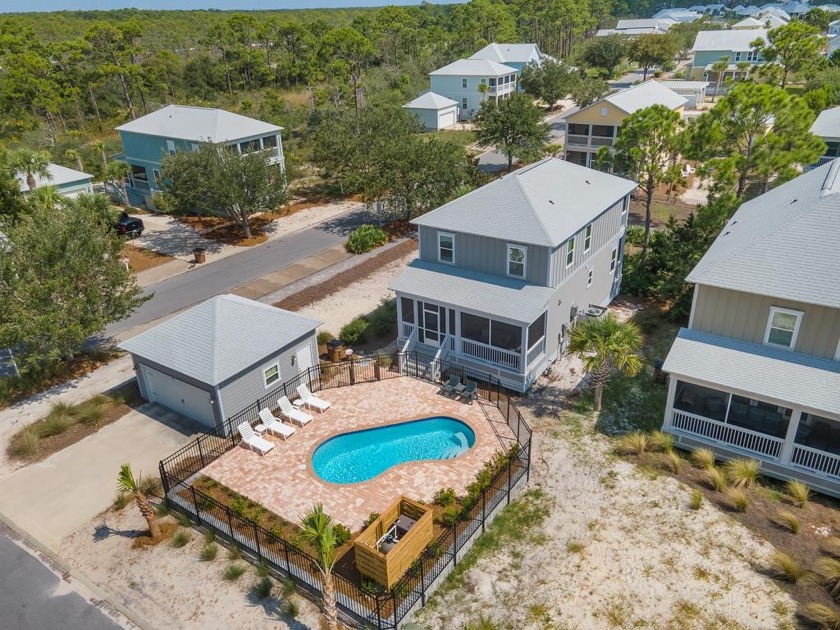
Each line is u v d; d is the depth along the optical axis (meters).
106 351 27.94
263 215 46.84
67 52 78.06
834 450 18.84
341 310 30.97
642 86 56.19
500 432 21.11
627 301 31.06
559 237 22.97
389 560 14.44
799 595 14.55
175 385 22.53
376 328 28.20
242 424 21.14
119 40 80.56
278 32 97.12
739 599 14.61
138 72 78.62
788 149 29.64
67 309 24.66
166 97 83.44
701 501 17.69
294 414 22.11
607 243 28.42
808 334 18.58
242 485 19.00
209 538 17.14
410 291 25.06
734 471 18.33
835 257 18.45
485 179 46.12
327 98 81.31
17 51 80.31
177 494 18.61
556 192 25.86
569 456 20.02
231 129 46.91
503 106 53.56
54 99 69.12
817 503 17.72
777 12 147.75
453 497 17.88
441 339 25.39
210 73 89.19
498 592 15.33
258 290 33.81
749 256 19.66
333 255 38.62
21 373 25.11
